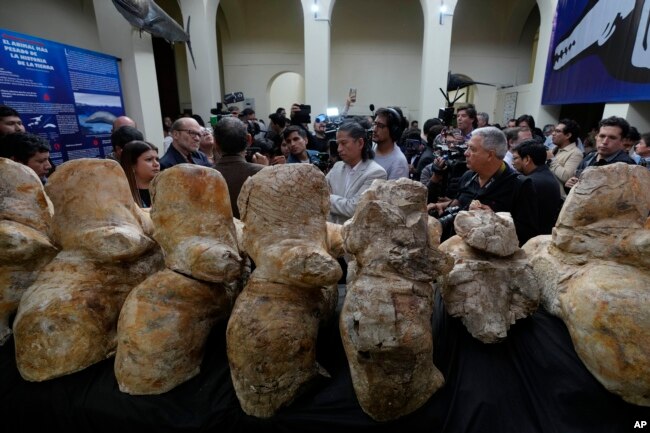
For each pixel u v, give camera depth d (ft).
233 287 3.20
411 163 10.34
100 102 10.60
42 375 2.64
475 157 4.96
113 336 2.87
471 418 2.54
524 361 2.82
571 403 2.55
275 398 2.45
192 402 2.59
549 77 19.35
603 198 2.86
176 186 2.71
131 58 11.98
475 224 3.07
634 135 8.29
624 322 2.34
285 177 2.64
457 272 2.97
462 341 3.01
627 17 13.32
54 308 2.63
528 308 3.00
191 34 19.63
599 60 14.93
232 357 2.39
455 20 28.96
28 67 8.19
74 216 2.96
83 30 15.66
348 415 2.50
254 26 28.53
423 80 22.45
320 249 2.41
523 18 28.02
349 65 29.40
